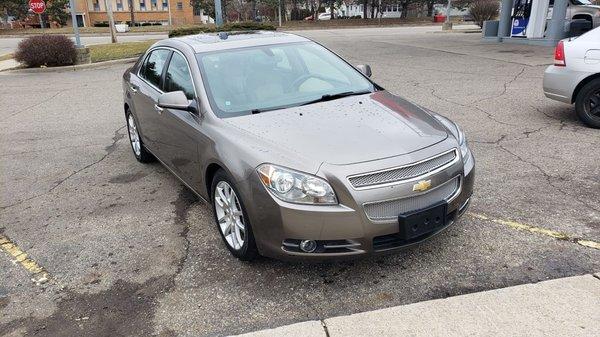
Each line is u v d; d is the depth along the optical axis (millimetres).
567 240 3758
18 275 3697
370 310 3080
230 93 4117
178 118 4340
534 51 15398
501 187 4809
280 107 4000
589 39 6449
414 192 3186
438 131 3654
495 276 3354
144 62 5719
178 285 3461
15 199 5195
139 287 3465
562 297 3035
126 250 3982
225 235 3807
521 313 2918
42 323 3127
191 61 4395
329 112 3832
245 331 2951
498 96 8984
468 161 3711
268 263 3664
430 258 3611
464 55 15234
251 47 4656
